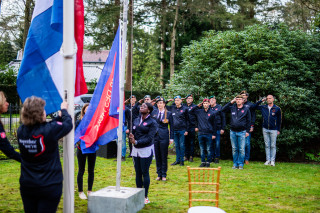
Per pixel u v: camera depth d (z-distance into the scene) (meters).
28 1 13.49
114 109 4.59
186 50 10.72
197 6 18.89
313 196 5.39
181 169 7.68
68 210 3.50
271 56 9.38
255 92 9.34
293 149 9.27
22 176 2.69
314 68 9.75
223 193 5.56
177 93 10.13
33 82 3.54
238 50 9.49
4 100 2.83
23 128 2.70
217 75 9.33
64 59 3.43
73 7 3.46
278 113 8.31
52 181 2.68
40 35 3.60
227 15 19.52
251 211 4.56
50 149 2.68
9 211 4.40
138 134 4.89
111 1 17.34
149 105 4.87
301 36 9.77
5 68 20.84
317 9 15.66
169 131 7.18
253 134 9.30
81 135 4.82
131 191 4.50
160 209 4.61
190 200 3.65
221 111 8.12
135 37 17.05
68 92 3.42
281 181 6.50
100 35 16.80
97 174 7.00
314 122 9.21
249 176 6.95
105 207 4.14
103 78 4.87
